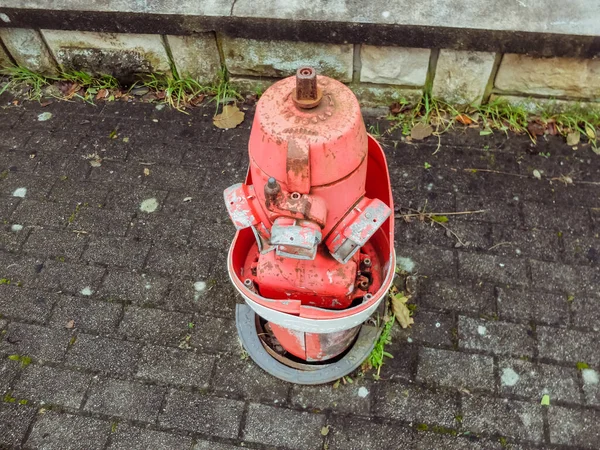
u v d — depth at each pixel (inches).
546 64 120.3
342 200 65.1
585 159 124.3
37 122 138.9
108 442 90.7
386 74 129.2
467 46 116.9
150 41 132.3
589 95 125.9
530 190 119.6
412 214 116.5
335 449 89.0
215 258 111.7
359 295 81.4
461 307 103.0
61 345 101.3
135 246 114.2
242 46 128.8
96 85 145.6
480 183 121.3
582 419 90.4
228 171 126.6
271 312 70.8
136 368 98.3
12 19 130.5
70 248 114.5
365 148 64.2
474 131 131.0
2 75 149.2
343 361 96.1
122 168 128.3
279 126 58.7
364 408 92.7
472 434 89.5
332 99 61.0
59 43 137.6
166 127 136.3
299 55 128.3
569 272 106.8
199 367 98.0
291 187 60.8
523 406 91.9
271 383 95.9
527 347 98.0
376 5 118.3
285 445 89.7
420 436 89.6
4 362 99.7
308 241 59.1
